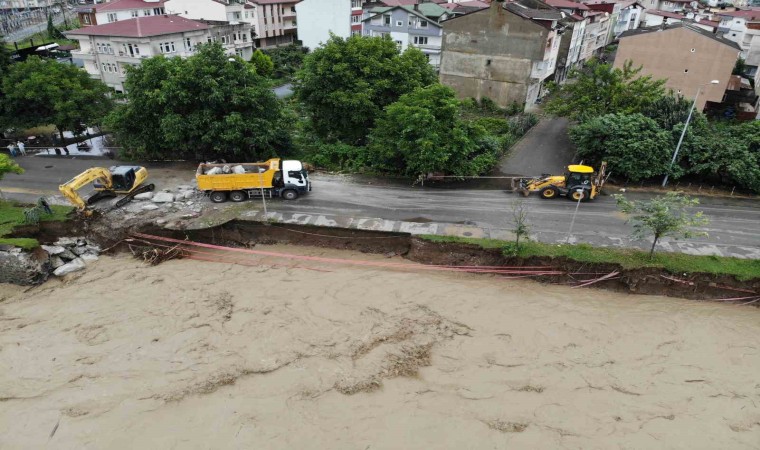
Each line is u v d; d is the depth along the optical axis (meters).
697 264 23.64
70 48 68.44
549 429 17.22
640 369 19.86
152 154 36.47
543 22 48.84
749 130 31.91
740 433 17.22
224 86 32.25
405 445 16.53
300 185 30.00
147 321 22.16
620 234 26.44
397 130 32.56
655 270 23.53
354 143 39.06
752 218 28.48
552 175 32.59
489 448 16.47
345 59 36.41
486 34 49.00
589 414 17.88
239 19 71.75
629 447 16.64
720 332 21.66
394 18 62.97
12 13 100.12
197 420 17.41
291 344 20.84
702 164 30.97
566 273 24.41
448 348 20.75
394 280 24.97
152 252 26.58
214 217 28.09
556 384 19.09
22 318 22.42
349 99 35.09
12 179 33.34
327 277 25.22
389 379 19.17
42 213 27.11
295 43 79.25
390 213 28.75
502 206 29.66
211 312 22.70
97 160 37.19
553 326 21.98
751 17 71.12
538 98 54.88
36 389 18.73
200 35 53.84
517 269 24.94
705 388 19.02
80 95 37.84
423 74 39.12
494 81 50.75
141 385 18.84
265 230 27.73
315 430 17.03
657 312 22.80
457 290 24.27
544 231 26.67
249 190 29.81
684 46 45.50
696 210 29.38
